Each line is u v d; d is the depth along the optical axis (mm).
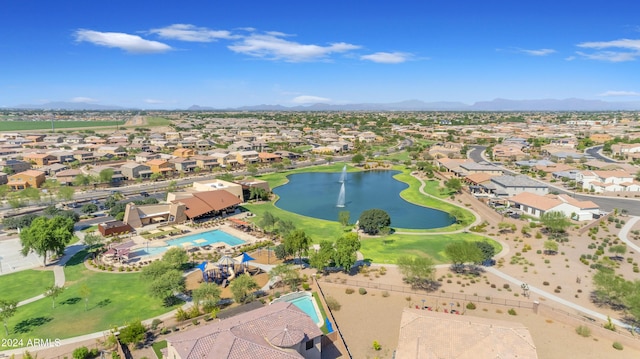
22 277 87250
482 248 90875
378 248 106188
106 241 109938
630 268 90125
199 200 137500
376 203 160250
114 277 87250
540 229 118750
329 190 184125
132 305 74875
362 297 78250
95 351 59500
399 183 199750
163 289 72688
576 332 65312
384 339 64000
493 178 172000
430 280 84875
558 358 58688
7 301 70000
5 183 182875
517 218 132375
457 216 129750
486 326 57531
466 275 87812
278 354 50031
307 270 92625
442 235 117062
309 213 145750
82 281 85125
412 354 52812
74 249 105125
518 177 171625
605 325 66062
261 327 56375
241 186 157250
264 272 90688
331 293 80000
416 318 60125
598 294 75000
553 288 80938
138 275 88438
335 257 87750
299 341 53719
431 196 167375
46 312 72062
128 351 59906
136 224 124062
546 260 94938
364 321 69438
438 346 53812
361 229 123562
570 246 105062
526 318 69812
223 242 110562
